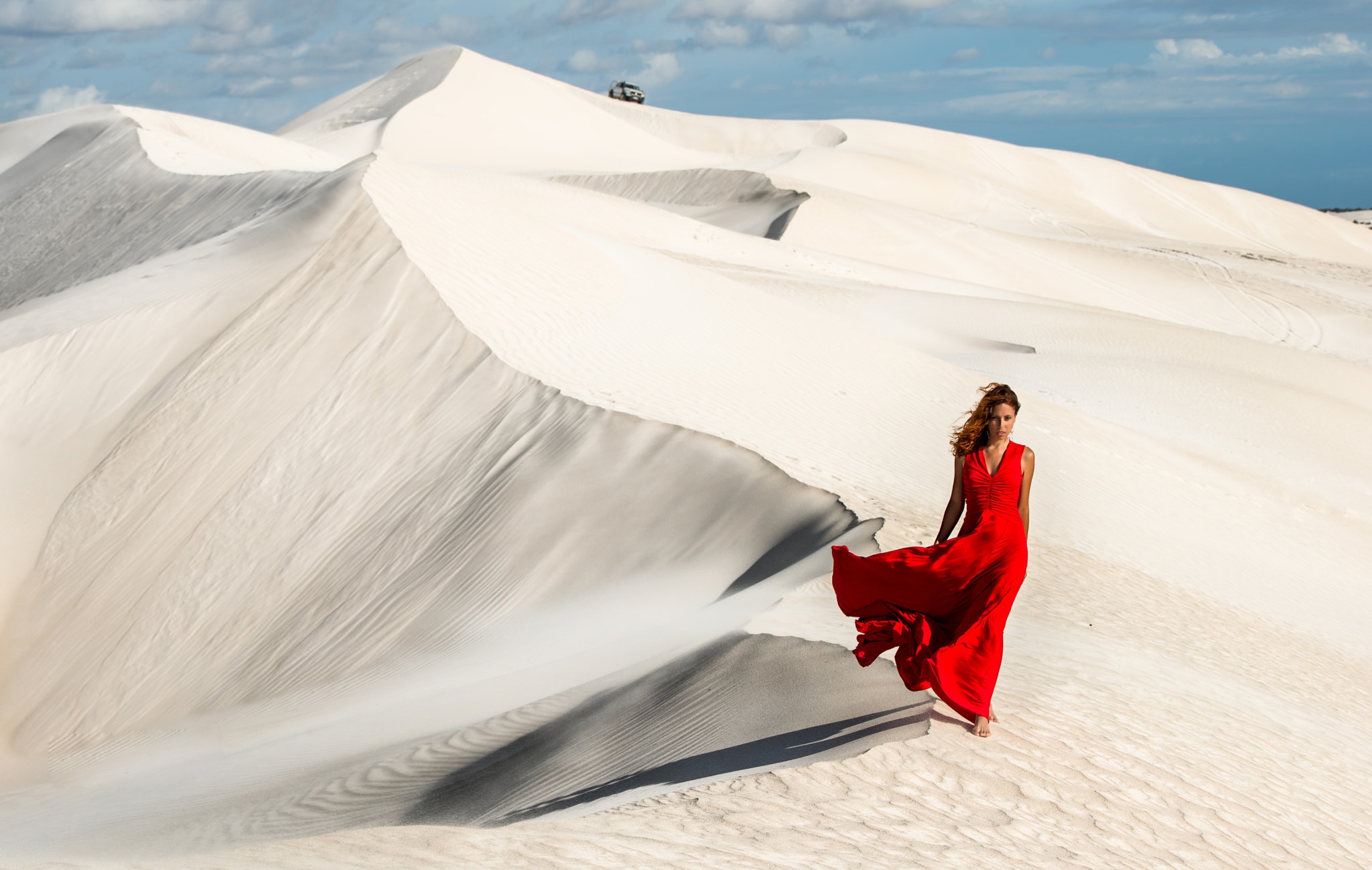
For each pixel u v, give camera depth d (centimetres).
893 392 1602
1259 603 1173
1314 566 1438
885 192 7612
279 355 1512
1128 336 3117
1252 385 2625
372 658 974
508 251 1831
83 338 1723
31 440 1581
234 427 1415
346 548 1168
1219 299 4766
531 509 1055
